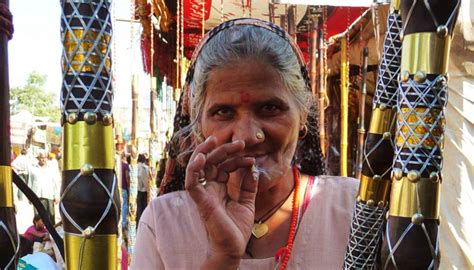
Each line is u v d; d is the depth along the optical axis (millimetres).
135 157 3676
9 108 631
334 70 5219
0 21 613
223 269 666
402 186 608
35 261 2496
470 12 2375
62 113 663
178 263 927
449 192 2570
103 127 655
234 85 800
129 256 3371
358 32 4520
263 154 823
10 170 632
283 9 3736
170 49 4695
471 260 2533
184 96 1001
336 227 919
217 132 828
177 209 978
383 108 742
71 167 650
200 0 3682
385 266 625
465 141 2537
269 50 805
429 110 590
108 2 672
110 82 673
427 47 581
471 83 2516
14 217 639
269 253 917
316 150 1097
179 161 1042
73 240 658
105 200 654
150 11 3752
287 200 959
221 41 828
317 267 891
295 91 848
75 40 646
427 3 577
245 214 710
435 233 607
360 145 4027
